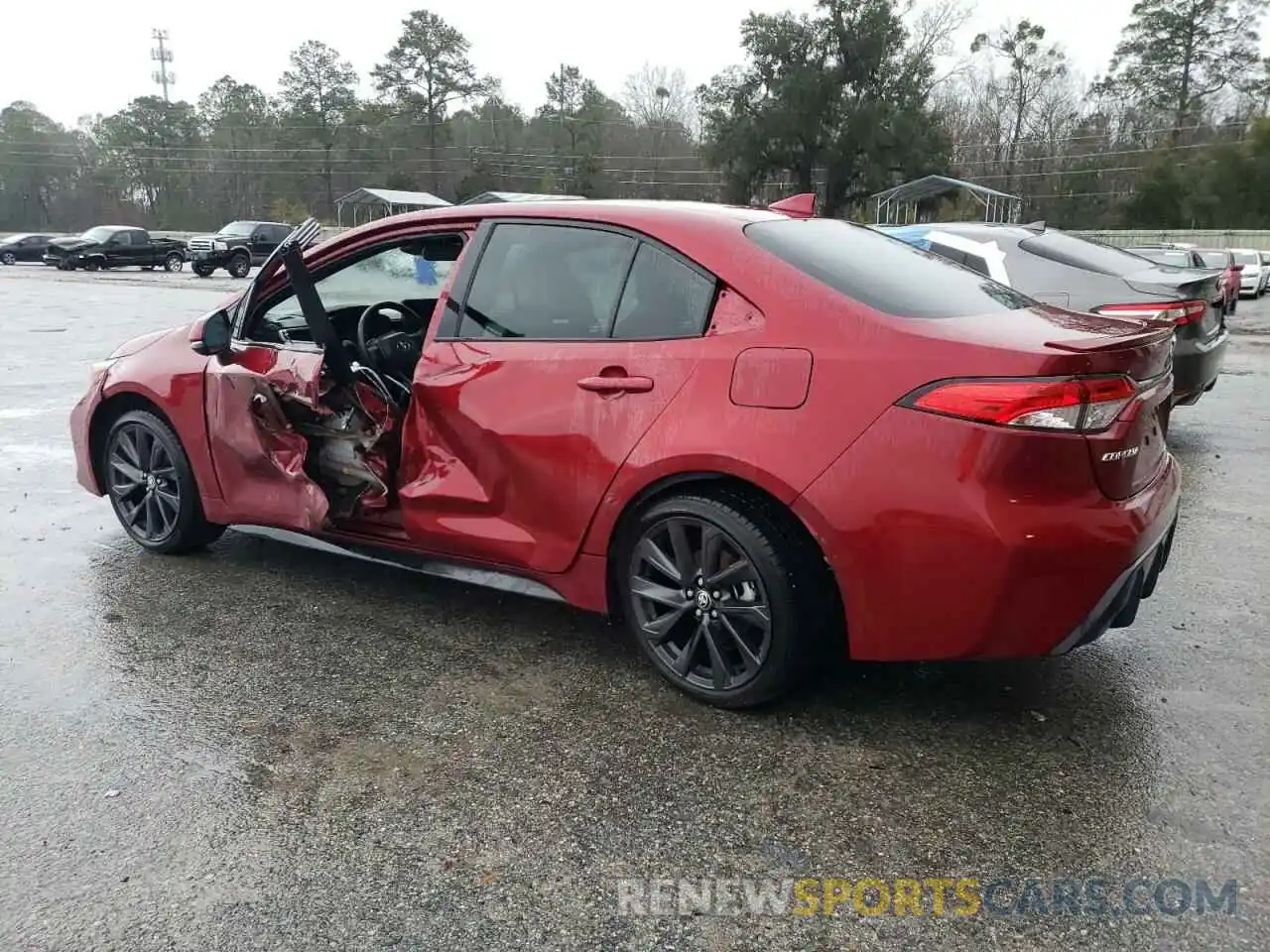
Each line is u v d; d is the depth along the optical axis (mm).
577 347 3197
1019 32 64625
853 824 2514
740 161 54875
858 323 2766
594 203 3389
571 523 3227
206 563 4496
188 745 2904
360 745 2908
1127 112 64812
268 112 83688
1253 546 4742
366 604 4012
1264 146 51406
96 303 20234
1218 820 2508
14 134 84625
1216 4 59781
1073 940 2102
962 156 66375
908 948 2092
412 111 74375
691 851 2414
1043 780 2697
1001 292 3400
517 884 2297
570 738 2943
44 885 2281
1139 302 6332
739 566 2930
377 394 3857
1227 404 9094
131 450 4535
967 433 2574
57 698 3188
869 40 51281
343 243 3893
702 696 3111
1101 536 2586
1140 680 3293
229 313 4207
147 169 81625
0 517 5207
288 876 2320
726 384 2887
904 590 2691
